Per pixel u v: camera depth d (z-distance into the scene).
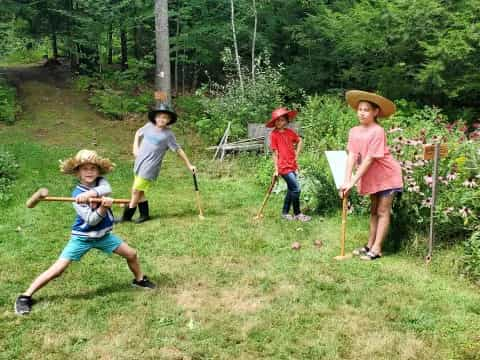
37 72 16.14
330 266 5.35
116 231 6.39
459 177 5.61
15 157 9.62
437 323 4.22
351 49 12.13
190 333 4.02
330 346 3.86
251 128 10.96
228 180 9.08
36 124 12.16
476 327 4.16
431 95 11.90
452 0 10.84
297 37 14.14
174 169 9.75
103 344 3.86
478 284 4.93
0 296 4.58
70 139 11.38
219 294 4.70
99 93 13.95
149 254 5.65
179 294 4.69
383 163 5.46
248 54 16.23
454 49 9.96
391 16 10.53
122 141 11.63
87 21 13.98
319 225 6.66
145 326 4.11
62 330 4.04
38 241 5.98
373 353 3.79
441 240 5.73
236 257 5.58
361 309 4.43
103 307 4.42
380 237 5.56
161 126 6.63
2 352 3.74
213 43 15.20
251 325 4.13
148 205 7.39
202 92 13.76
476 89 10.98
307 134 9.92
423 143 6.16
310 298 4.62
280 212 7.23
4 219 6.72
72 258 4.49
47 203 7.40
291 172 6.80
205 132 12.13
